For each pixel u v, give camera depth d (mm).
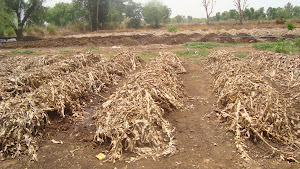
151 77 6168
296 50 11523
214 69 8414
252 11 42938
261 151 3869
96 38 19594
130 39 18156
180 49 13828
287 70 7488
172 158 3762
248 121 4273
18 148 4047
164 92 5555
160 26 38531
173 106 5605
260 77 6125
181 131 4566
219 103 5766
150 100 4875
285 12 34812
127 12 37750
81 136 4551
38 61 8914
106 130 4121
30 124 4410
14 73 7500
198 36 19625
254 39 16875
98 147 4148
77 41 17797
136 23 38312
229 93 5359
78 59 9031
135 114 4340
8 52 14273
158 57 9750
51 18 36062
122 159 3762
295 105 5316
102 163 3701
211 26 31547
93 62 9711
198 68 9570
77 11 32531
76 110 5645
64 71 7941
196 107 5695
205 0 34188
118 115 4297
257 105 4562
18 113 4480
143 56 12070
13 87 6129
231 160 3676
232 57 8594
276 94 4758
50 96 5418
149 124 4086
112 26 36500
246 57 9555
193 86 7312
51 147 4223
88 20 34656
